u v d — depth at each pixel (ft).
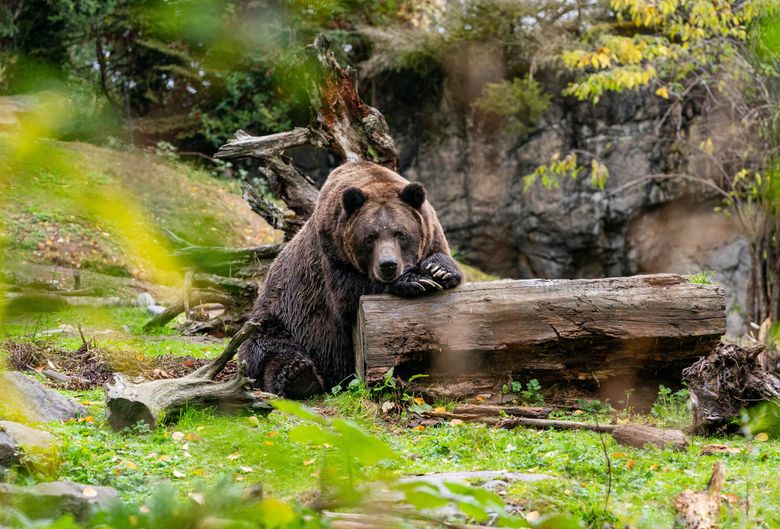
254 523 8.88
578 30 108.17
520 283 36.68
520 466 27.30
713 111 101.81
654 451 28.84
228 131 74.95
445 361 36.27
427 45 106.32
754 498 22.67
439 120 113.70
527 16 108.47
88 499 18.63
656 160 107.45
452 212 113.80
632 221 109.40
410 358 35.94
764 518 21.61
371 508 9.58
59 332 46.57
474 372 36.50
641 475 25.70
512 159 111.65
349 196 38.70
